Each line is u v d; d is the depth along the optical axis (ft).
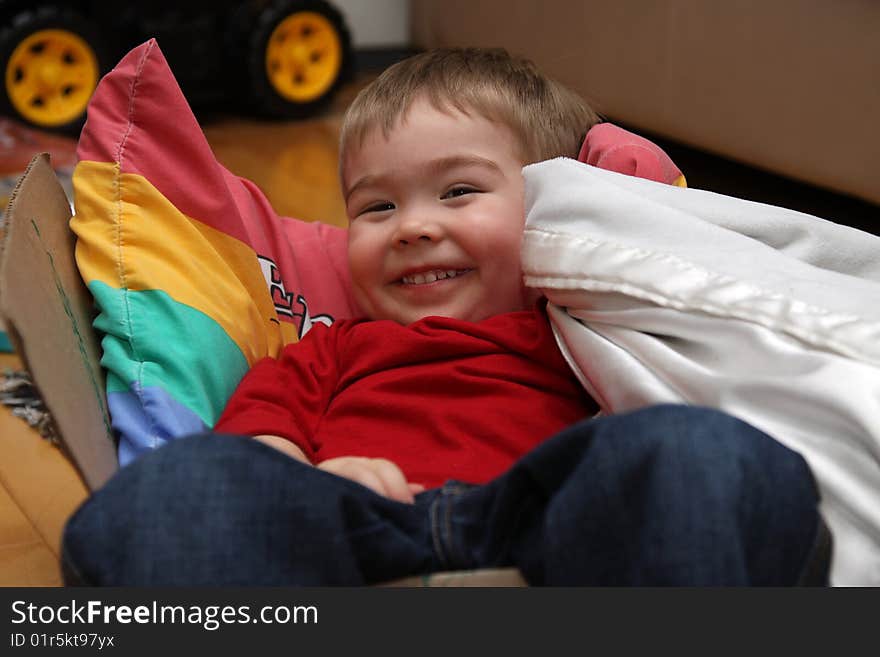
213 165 2.96
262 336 3.00
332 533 1.81
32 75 7.62
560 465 1.86
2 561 2.88
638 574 1.67
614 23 7.08
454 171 2.95
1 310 1.91
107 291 2.65
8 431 3.69
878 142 5.28
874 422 1.99
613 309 2.47
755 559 1.73
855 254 2.60
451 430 2.56
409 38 10.40
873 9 5.17
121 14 7.96
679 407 1.77
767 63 5.88
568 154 3.22
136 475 1.78
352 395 2.72
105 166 2.79
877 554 2.01
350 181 3.12
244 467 1.80
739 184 6.40
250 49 8.32
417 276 2.96
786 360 2.14
